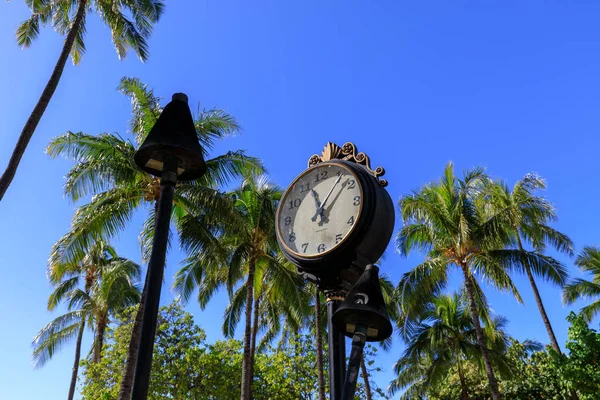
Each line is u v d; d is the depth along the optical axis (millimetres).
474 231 24078
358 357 2771
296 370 30078
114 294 30719
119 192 18938
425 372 32500
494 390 23125
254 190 23750
